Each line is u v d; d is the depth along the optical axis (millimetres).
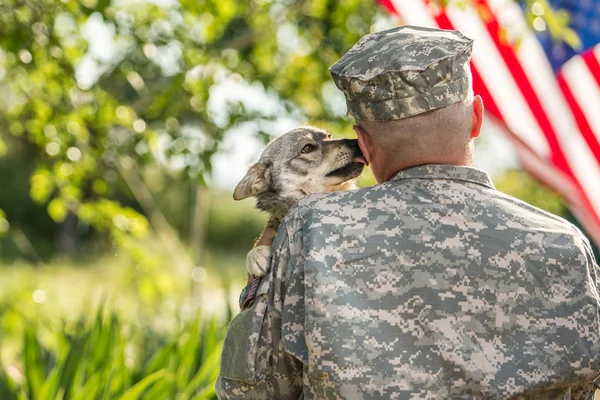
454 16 7789
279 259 3104
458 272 2920
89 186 10445
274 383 3182
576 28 7980
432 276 2914
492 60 7824
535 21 7492
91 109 8961
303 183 5348
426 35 3111
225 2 8875
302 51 10914
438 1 7527
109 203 9703
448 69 3016
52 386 6066
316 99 10969
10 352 9469
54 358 7000
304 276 2965
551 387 2902
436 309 2889
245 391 3229
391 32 3199
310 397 3000
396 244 2953
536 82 7879
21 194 28516
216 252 27578
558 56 7879
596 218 7875
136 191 12812
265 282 3148
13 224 28391
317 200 3125
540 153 7891
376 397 2834
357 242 2963
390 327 2879
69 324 8148
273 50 10750
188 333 7430
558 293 2963
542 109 7898
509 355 2871
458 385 2850
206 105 9273
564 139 7887
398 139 3096
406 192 3049
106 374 6066
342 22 9922
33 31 8547
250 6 10336
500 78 7855
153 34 9250
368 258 2941
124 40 9172
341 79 3139
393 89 3031
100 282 18062
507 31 7613
